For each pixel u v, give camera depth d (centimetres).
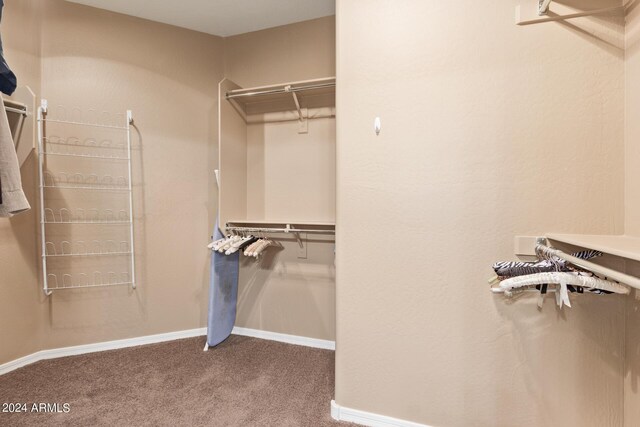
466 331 137
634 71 115
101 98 224
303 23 237
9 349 197
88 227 222
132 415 154
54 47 212
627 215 118
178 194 246
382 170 147
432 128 140
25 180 204
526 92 128
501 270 118
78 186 219
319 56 234
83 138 220
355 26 150
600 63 121
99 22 223
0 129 123
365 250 151
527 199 129
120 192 230
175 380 187
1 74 127
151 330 240
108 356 216
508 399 133
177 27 244
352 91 151
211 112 256
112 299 229
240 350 227
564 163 125
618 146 120
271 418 154
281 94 236
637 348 114
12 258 199
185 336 249
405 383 146
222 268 231
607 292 115
